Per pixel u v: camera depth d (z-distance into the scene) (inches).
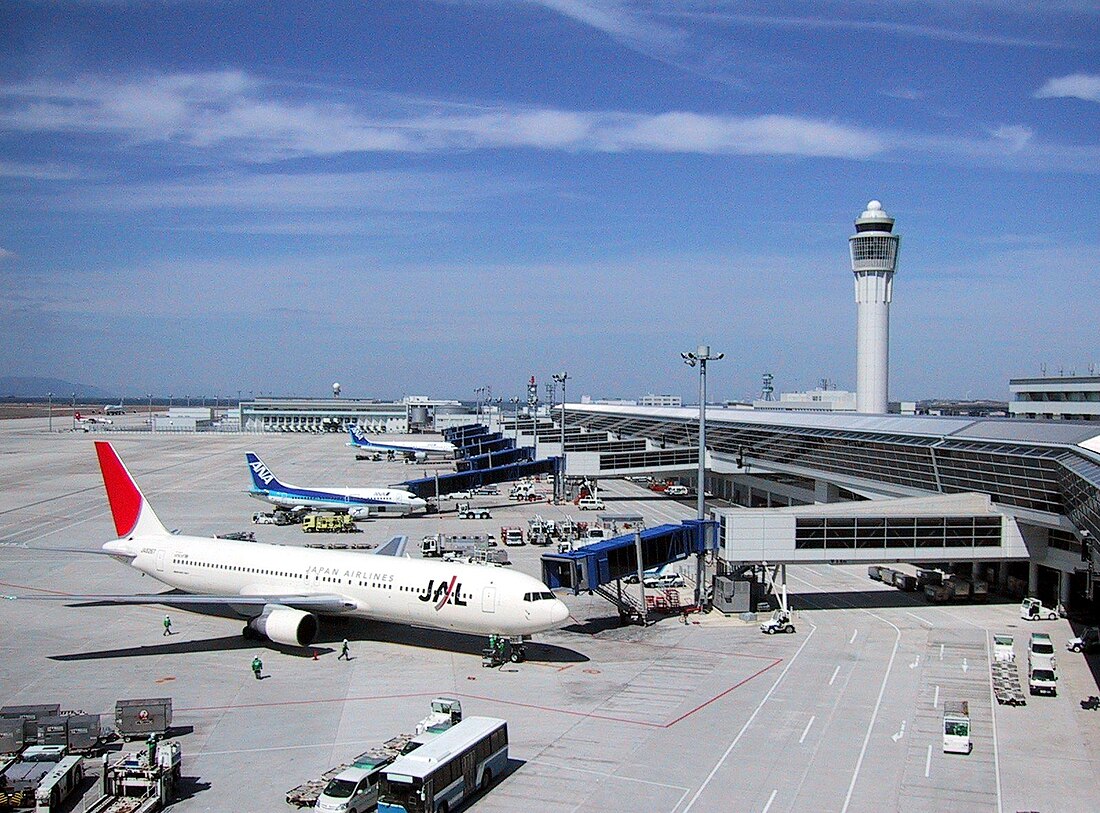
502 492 7253.9
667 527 3351.4
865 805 1674.5
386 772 1568.7
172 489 7057.1
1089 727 2084.2
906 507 3250.5
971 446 3565.5
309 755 1897.1
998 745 1973.4
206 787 1742.1
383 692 2308.1
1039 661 2386.8
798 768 1841.8
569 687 2351.1
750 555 3095.5
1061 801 1695.4
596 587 2942.9
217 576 3006.9
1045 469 3038.9
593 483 6870.1
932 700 2266.2
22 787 1660.9
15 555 4239.7
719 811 1646.2
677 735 2016.5
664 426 7288.4
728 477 6545.3
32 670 2488.9
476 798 1690.5
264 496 5629.9
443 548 4458.7
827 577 3919.8
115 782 1670.8
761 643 2802.7
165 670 2490.2
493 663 2536.9
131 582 3631.9
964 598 3422.7
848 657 2652.6
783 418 5787.4
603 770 1823.3
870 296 6373.0
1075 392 5890.8
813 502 5334.6
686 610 3208.7
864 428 4601.4
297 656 2630.4
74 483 7249.0
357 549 4552.2
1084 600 3344.0
